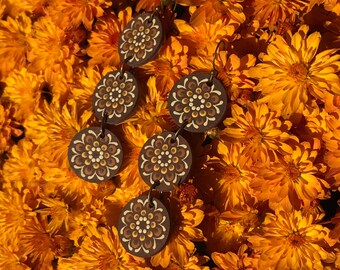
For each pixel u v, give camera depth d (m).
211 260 0.24
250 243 0.23
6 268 0.28
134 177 0.24
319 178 0.22
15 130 0.31
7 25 0.31
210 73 0.23
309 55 0.22
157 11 0.25
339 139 0.22
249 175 0.24
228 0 0.24
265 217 0.23
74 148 0.25
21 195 0.29
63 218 0.26
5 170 0.30
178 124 0.23
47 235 0.27
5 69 0.32
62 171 0.26
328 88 0.22
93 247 0.25
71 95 0.27
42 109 0.28
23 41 0.31
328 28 0.24
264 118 0.22
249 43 0.25
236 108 0.23
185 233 0.23
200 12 0.24
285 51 0.22
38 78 0.30
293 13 0.24
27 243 0.27
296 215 0.22
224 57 0.23
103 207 0.25
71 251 0.27
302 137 0.23
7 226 0.28
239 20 0.24
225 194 0.24
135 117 0.25
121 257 0.24
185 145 0.23
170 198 0.23
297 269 0.22
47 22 0.29
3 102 0.31
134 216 0.23
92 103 0.25
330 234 0.21
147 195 0.23
